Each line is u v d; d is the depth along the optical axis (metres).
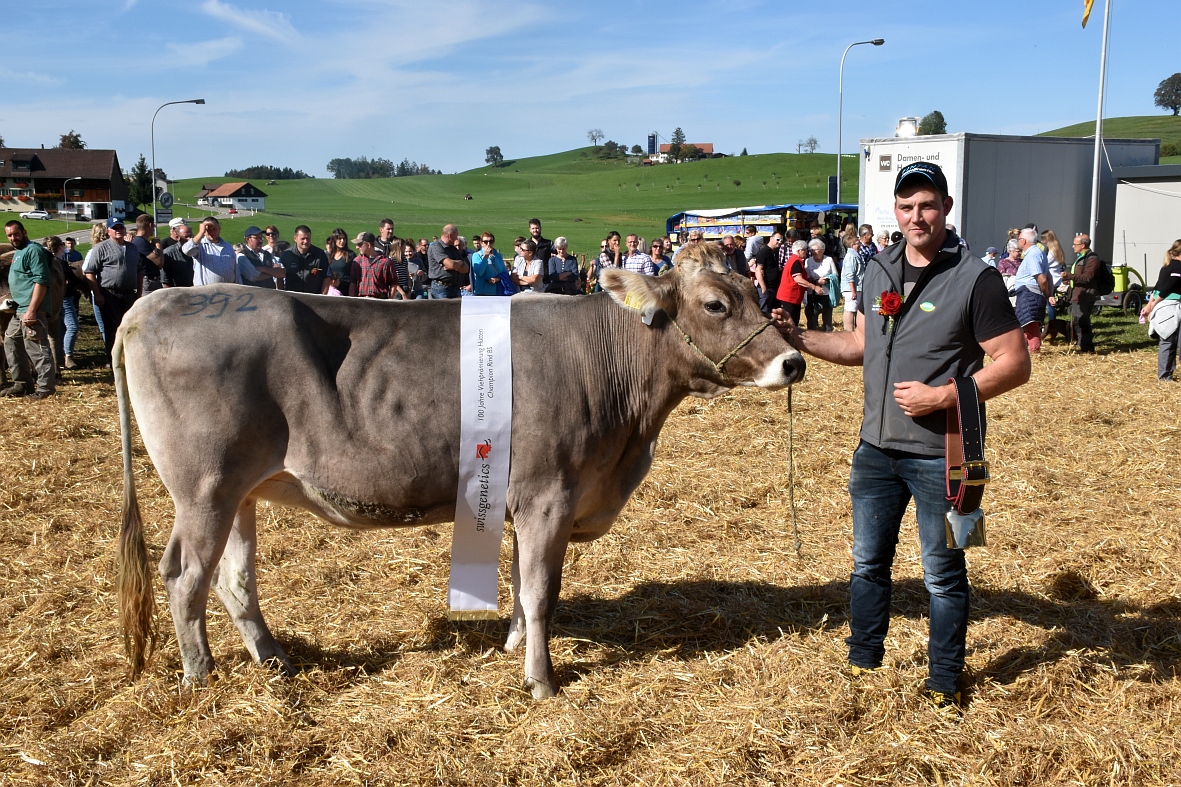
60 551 5.57
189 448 3.72
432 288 11.74
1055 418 9.28
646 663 4.25
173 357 3.71
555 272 13.77
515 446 3.89
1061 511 6.41
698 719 3.72
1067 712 3.76
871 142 19.12
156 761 3.39
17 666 4.12
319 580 5.18
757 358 3.99
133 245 12.00
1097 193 19.36
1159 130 112.00
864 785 3.31
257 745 3.50
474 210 100.62
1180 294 11.24
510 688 3.98
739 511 6.54
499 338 3.94
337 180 153.12
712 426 8.98
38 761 3.36
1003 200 18.81
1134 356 13.56
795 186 122.19
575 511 4.09
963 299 3.56
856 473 3.97
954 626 3.76
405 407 3.84
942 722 3.68
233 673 4.01
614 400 4.07
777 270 15.60
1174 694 3.89
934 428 3.66
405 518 4.00
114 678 4.04
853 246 15.94
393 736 3.58
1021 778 3.35
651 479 7.16
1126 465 7.62
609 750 3.49
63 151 90.38
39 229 50.88
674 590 5.11
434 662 4.19
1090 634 4.46
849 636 4.38
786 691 3.89
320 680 4.02
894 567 5.43
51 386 10.04
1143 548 5.68
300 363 3.78
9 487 6.73
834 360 4.16
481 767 3.38
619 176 148.25
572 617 4.78
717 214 29.89
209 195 105.38
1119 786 3.29
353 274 12.07
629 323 4.07
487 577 4.13
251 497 4.07
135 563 3.86
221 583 4.12
